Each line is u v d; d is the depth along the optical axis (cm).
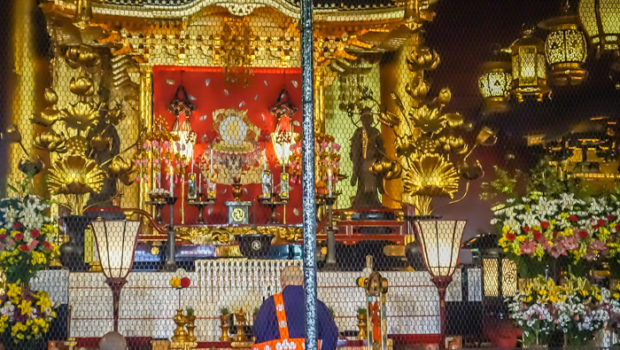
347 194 1109
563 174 973
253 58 1159
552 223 822
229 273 848
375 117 1130
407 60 1128
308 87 510
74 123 1064
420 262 940
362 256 989
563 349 769
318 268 912
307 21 511
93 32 1095
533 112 1115
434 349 815
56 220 1017
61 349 782
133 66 1133
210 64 1153
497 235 855
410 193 1080
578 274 830
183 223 1098
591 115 1100
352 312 844
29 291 769
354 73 1145
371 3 1124
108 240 799
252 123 1148
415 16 1101
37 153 1062
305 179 509
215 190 1094
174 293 838
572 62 983
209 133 1141
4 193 1023
